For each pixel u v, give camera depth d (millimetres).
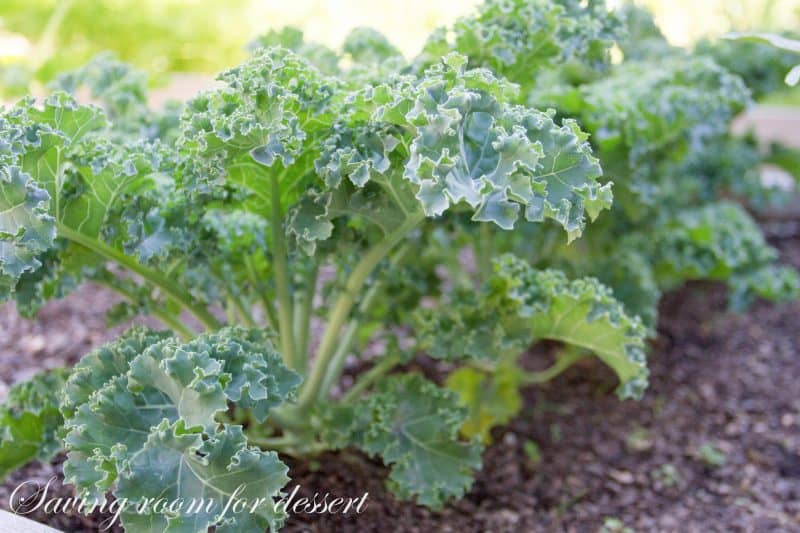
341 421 2195
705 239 3271
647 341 3541
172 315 2363
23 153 1596
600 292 2076
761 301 4020
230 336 1744
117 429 1555
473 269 3977
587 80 2836
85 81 2572
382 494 2293
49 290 1960
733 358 3457
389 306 2553
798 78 1750
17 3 5266
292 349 2168
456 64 1672
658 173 3252
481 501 2404
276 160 1822
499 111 1586
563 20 2150
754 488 2600
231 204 1999
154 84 3082
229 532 1490
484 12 2168
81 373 1669
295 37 2473
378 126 1725
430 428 2168
